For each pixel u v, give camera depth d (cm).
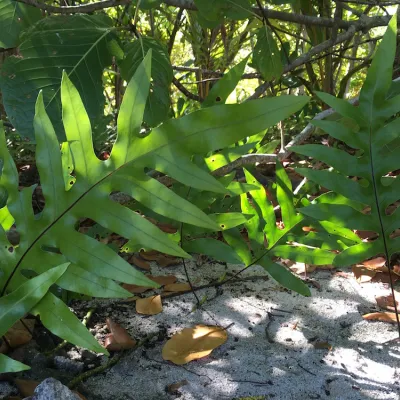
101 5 109
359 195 79
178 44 288
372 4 142
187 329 88
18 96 94
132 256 120
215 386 78
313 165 176
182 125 64
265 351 87
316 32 202
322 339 90
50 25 102
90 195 68
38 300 65
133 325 94
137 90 65
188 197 100
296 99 61
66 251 69
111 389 77
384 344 89
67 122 66
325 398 76
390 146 101
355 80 324
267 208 94
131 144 66
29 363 80
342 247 93
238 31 231
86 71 98
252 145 87
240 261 95
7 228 74
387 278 112
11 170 69
